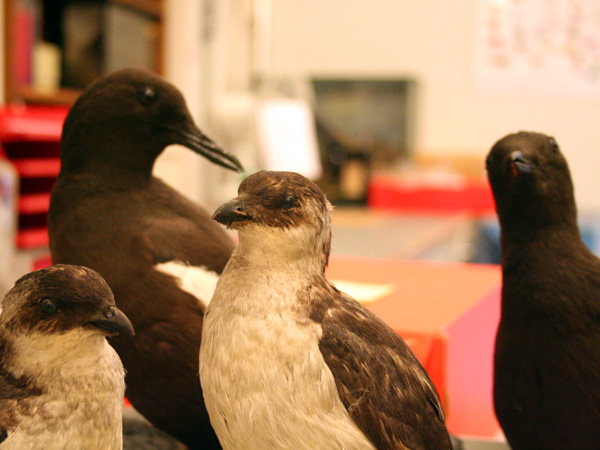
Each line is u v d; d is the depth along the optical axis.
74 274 0.77
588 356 0.93
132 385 0.95
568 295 0.94
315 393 0.75
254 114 3.11
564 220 0.99
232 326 0.76
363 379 0.76
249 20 3.71
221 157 1.03
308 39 5.67
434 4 5.35
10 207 1.84
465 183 3.99
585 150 5.16
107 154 0.99
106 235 0.95
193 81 3.15
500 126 5.34
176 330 0.92
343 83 4.98
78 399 0.76
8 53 2.20
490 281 1.79
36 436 0.73
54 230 0.98
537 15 5.07
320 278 0.83
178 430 0.98
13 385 0.75
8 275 1.83
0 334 0.77
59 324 0.75
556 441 0.97
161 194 1.03
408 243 2.76
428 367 1.24
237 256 0.82
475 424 1.53
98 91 0.98
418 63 5.46
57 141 2.03
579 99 5.12
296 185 0.81
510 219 1.01
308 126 2.86
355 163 4.37
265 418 0.75
